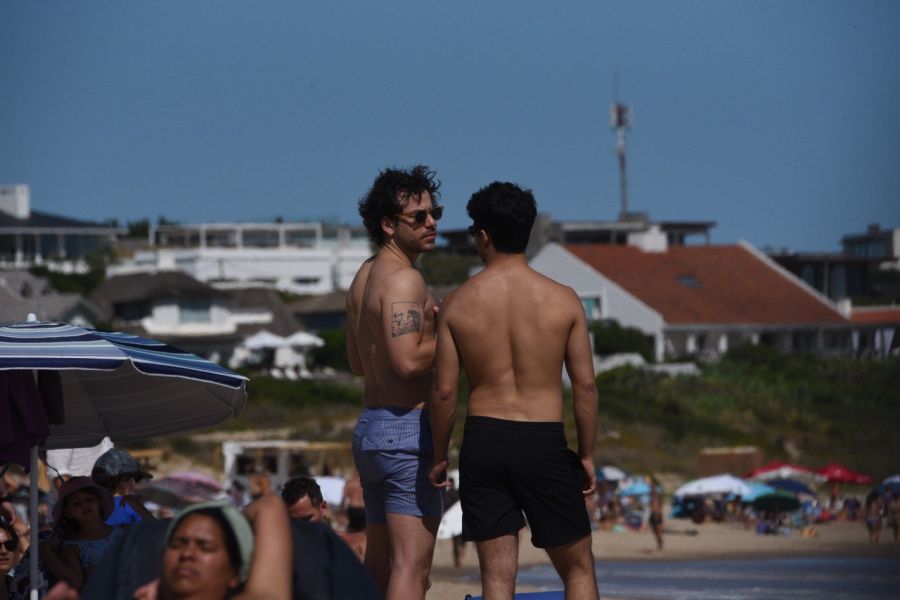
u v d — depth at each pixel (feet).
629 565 177.99
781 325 447.01
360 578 28.53
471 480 38.01
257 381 334.24
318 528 28.94
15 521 75.77
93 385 50.90
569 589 38.24
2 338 43.14
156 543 28.55
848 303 474.08
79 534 48.03
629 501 256.73
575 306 37.99
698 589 135.64
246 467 236.63
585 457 38.45
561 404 38.11
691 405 340.18
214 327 488.44
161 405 52.95
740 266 483.10
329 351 472.85
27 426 45.24
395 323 39.17
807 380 365.81
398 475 39.78
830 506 257.55
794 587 138.41
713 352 417.69
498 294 37.93
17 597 48.91
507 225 38.19
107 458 54.03
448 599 100.07
